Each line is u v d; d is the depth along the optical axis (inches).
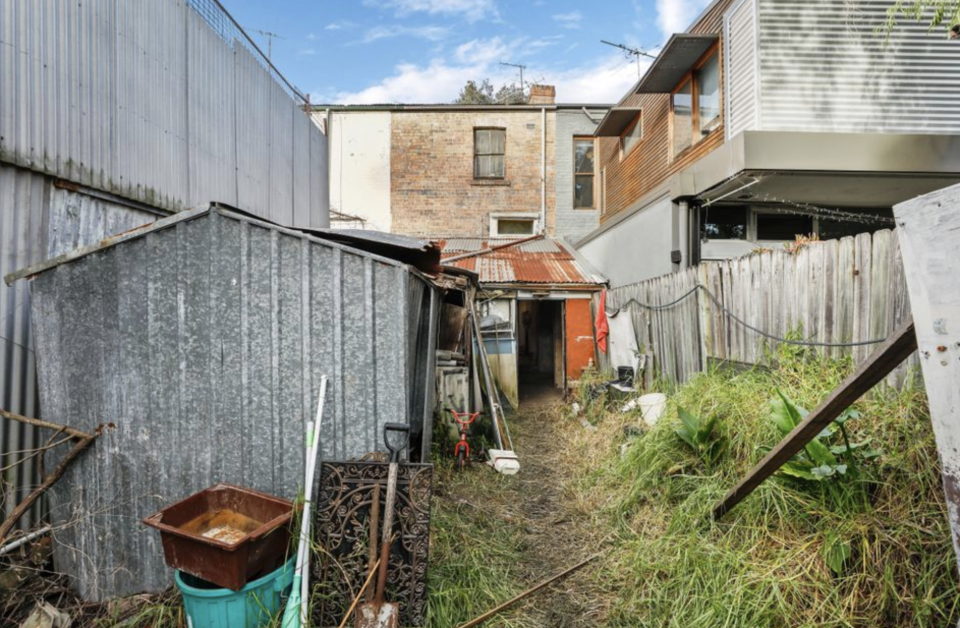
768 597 84.6
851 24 194.7
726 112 211.5
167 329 103.3
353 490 92.4
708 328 179.8
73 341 103.0
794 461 97.2
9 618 93.0
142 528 103.1
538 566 115.3
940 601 72.2
